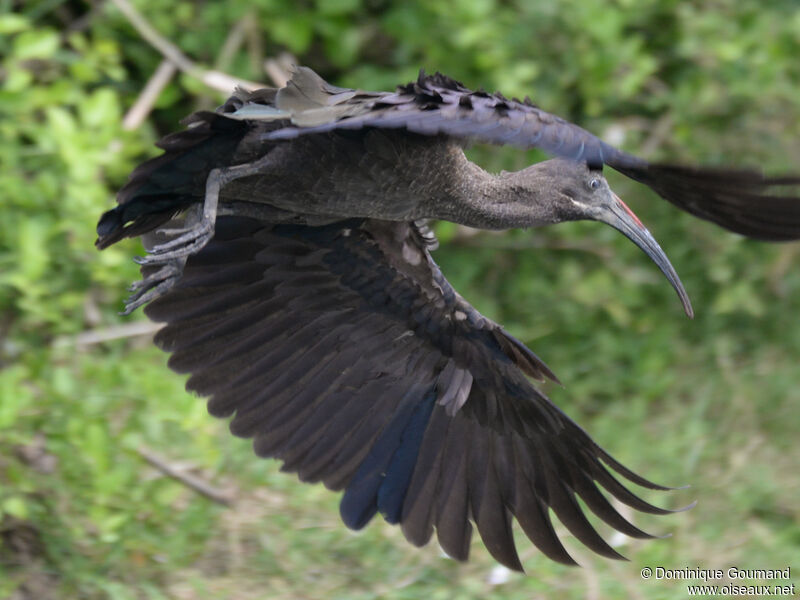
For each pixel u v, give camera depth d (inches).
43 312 435.5
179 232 338.0
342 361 388.2
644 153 535.2
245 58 523.8
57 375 411.2
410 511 380.2
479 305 519.5
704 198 323.9
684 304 370.6
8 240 444.1
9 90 454.0
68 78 514.9
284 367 385.4
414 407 386.3
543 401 371.6
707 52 530.6
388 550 432.8
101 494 392.2
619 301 519.8
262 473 450.6
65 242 451.2
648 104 537.0
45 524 406.0
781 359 534.0
